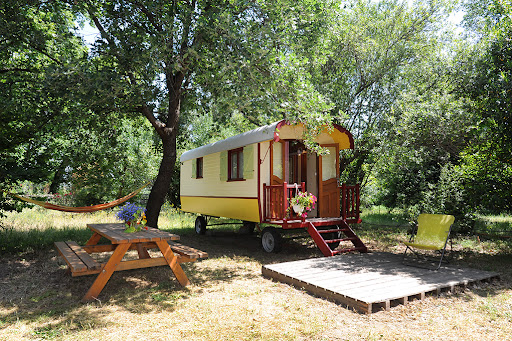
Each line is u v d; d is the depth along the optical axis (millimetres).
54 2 8023
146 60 6969
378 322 3932
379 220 15133
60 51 9211
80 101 7195
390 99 11500
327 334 3607
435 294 4832
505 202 7352
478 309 4344
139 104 7762
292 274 5598
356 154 11727
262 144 8328
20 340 3465
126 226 5906
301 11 8445
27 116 7961
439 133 8172
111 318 4055
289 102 7254
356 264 6398
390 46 11711
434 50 11820
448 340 3482
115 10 8602
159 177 9852
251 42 7059
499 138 7027
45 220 13312
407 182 14055
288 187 7949
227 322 3918
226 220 15117
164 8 7805
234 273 6270
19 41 7914
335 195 9070
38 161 8633
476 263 6836
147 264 5180
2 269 6445
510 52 6766
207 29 6789
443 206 8641
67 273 6023
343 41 11625
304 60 7484
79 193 16766
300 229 12422
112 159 11133
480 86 7035
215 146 10383
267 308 4371
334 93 11539
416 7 11820
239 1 7320
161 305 4488
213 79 7207
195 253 5441
